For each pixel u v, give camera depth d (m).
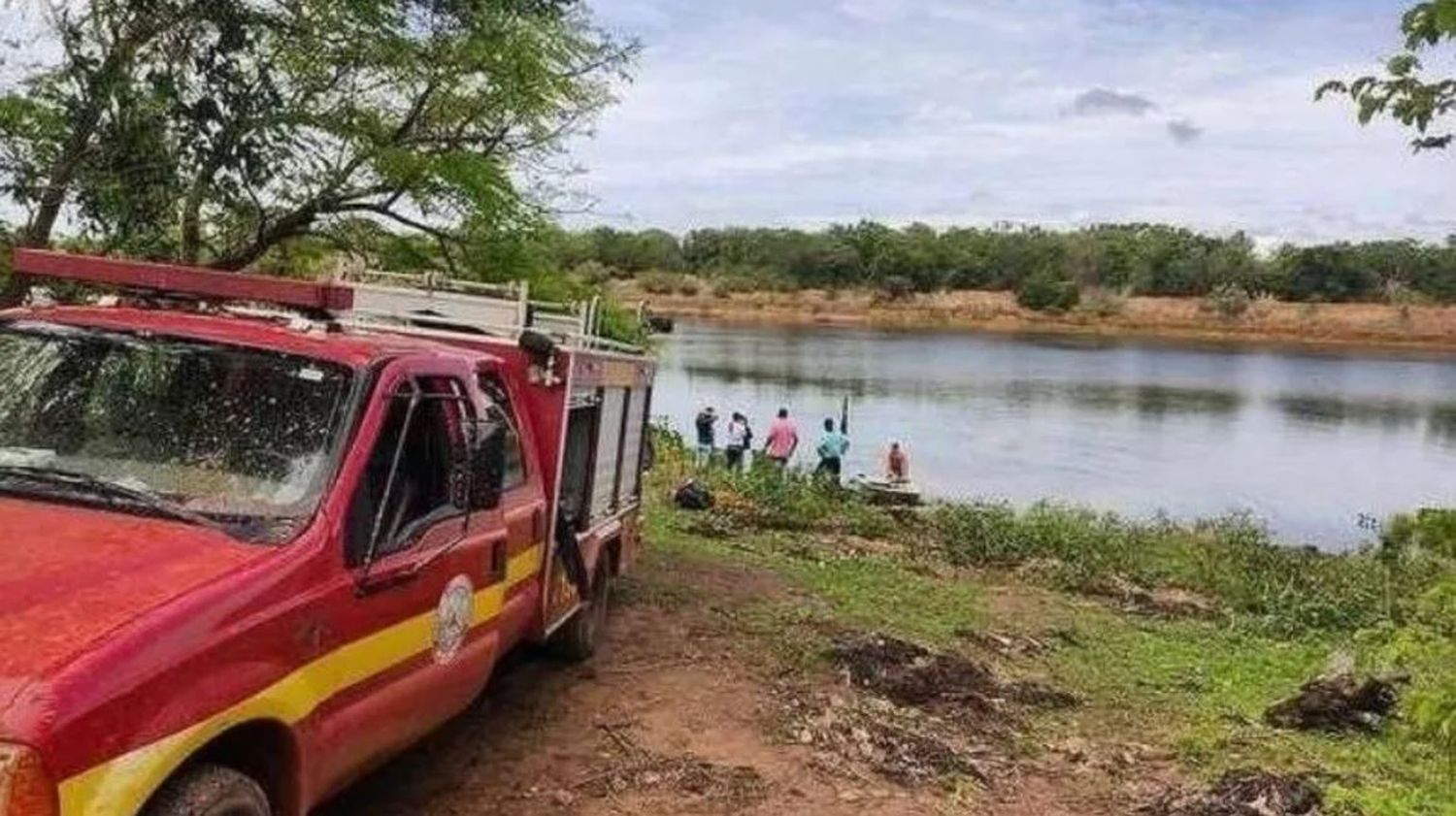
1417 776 8.79
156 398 4.96
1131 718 10.02
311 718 4.45
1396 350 136.50
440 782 6.73
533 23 14.50
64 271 5.66
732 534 17.95
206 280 5.64
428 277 9.12
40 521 4.30
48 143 10.62
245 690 4.06
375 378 5.12
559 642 8.88
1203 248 160.25
